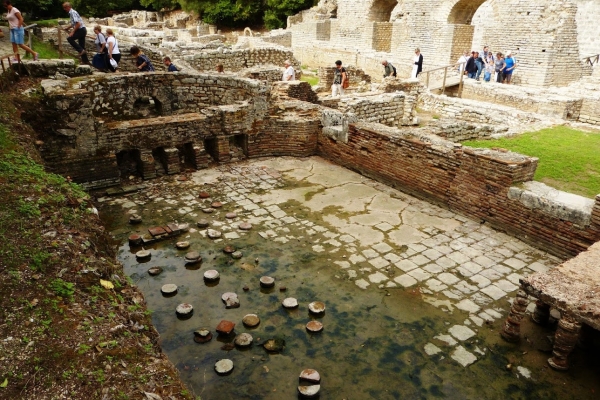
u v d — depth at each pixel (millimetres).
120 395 3145
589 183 9328
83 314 3885
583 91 17141
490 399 4488
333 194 9094
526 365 4902
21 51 13656
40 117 8508
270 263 6723
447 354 5047
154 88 11250
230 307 5738
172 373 3586
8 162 6184
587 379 4727
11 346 3428
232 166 10492
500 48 22750
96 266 4680
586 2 20688
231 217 8016
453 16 24406
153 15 45312
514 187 7363
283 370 4793
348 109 13695
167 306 5750
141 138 9414
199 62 19391
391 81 17266
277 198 8875
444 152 8289
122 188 9172
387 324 5508
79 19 13938
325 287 6191
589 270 5148
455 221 8070
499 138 12727
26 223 4996
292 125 10867
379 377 4727
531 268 6664
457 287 6219
